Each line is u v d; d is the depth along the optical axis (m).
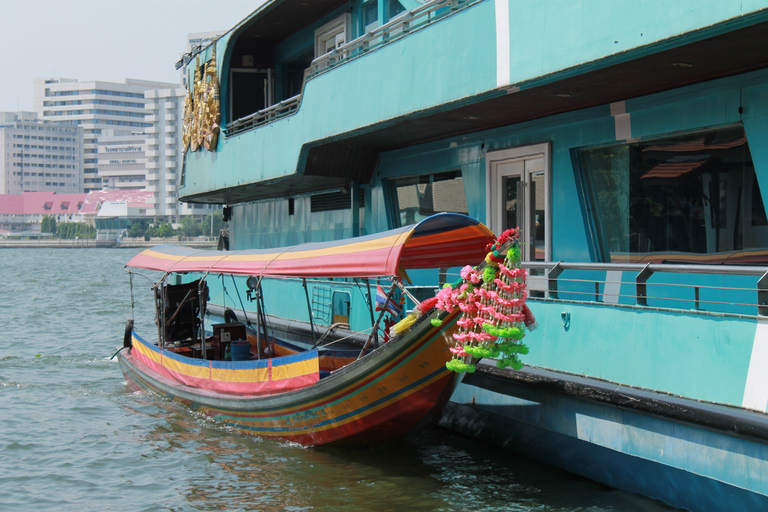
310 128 11.84
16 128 179.00
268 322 14.56
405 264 8.95
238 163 14.65
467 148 10.83
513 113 9.30
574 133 8.99
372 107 10.20
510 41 7.81
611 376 7.04
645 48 6.39
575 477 7.62
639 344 6.77
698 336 6.23
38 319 25.39
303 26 15.27
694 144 7.72
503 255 6.96
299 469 8.48
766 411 5.69
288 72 16.53
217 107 15.55
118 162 160.88
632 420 6.72
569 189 9.09
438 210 11.83
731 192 7.38
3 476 8.55
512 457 8.40
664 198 8.09
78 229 143.38
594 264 7.32
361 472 8.31
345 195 13.97
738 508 5.90
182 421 10.76
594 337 7.25
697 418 6.02
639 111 8.13
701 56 6.64
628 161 8.48
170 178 134.88
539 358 7.94
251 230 18.44
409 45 9.41
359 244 8.27
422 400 7.94
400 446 9.09
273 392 9.41
